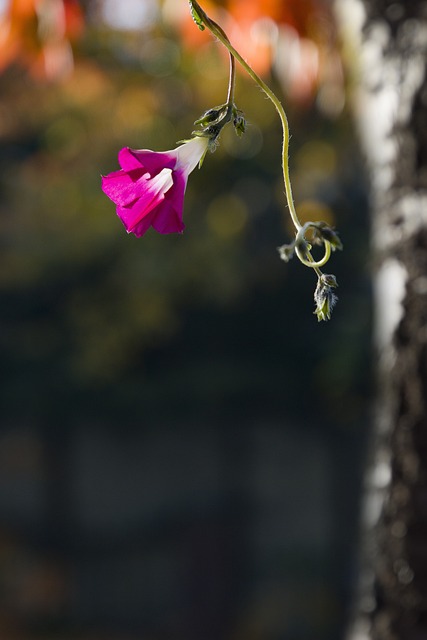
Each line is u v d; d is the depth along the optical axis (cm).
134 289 1600
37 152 1445
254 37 347
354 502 1878
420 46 279
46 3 356
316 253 1658
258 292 1795
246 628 1894
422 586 291
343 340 1595
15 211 1612
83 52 946
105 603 1947
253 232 1623
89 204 1433
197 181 1248
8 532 1977
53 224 1622
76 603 1945
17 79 1107
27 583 1936
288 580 1908
